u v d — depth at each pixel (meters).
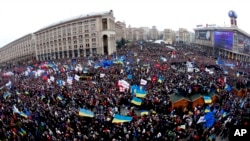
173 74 47.56
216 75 50.19
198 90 33.88
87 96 32.09
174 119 24.41
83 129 21.33
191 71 51.34
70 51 130.25
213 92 35.00
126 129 21.62
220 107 28.22
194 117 24.89
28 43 176.00
